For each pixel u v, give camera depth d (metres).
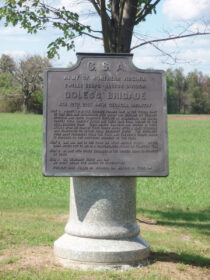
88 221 4.08
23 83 53.41
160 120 4.11
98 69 4.11
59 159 4.02
